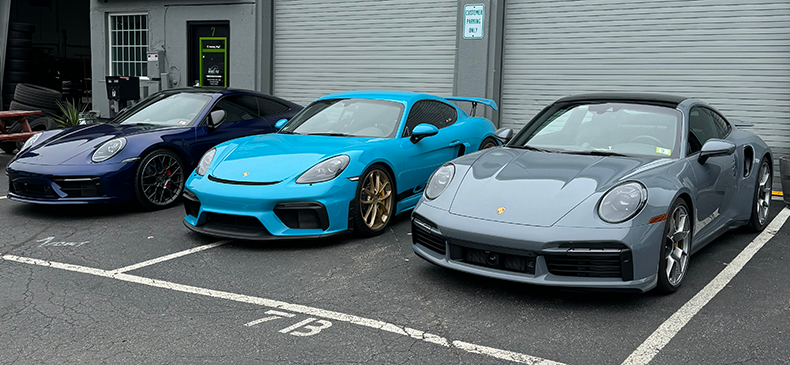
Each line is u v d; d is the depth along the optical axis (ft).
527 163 12.26
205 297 11.25
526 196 10.99
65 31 49.29
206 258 13.79
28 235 15.88
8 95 40.24
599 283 10.21
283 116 23.45
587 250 10.15
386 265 13.28
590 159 12.23
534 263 10.38
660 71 25.93
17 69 40.29
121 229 16.56
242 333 9.59
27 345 9.09
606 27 26.76
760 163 15.69
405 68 31.65
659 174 11.27
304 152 15.23
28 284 11.93
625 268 10.16
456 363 8.57
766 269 13.01
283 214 14.19
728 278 12.40
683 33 25.27
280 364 8.52
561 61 27.91
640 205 10.39
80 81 47.73
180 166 19.58
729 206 14.40
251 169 14.79
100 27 39.19
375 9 32.07
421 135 16.62
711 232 13.48
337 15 33.22
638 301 11.07
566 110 14.51
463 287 11.83
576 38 27.45
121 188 17.81
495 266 10.82
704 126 14.02
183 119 20.39
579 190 10.84
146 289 11.68
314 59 34.27
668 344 9.23
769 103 24.00
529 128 14.56
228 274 12.63
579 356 8.82
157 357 8.70
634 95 14.51
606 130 13.39
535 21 28.22
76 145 18.26
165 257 13.87
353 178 14.79
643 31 26.04
